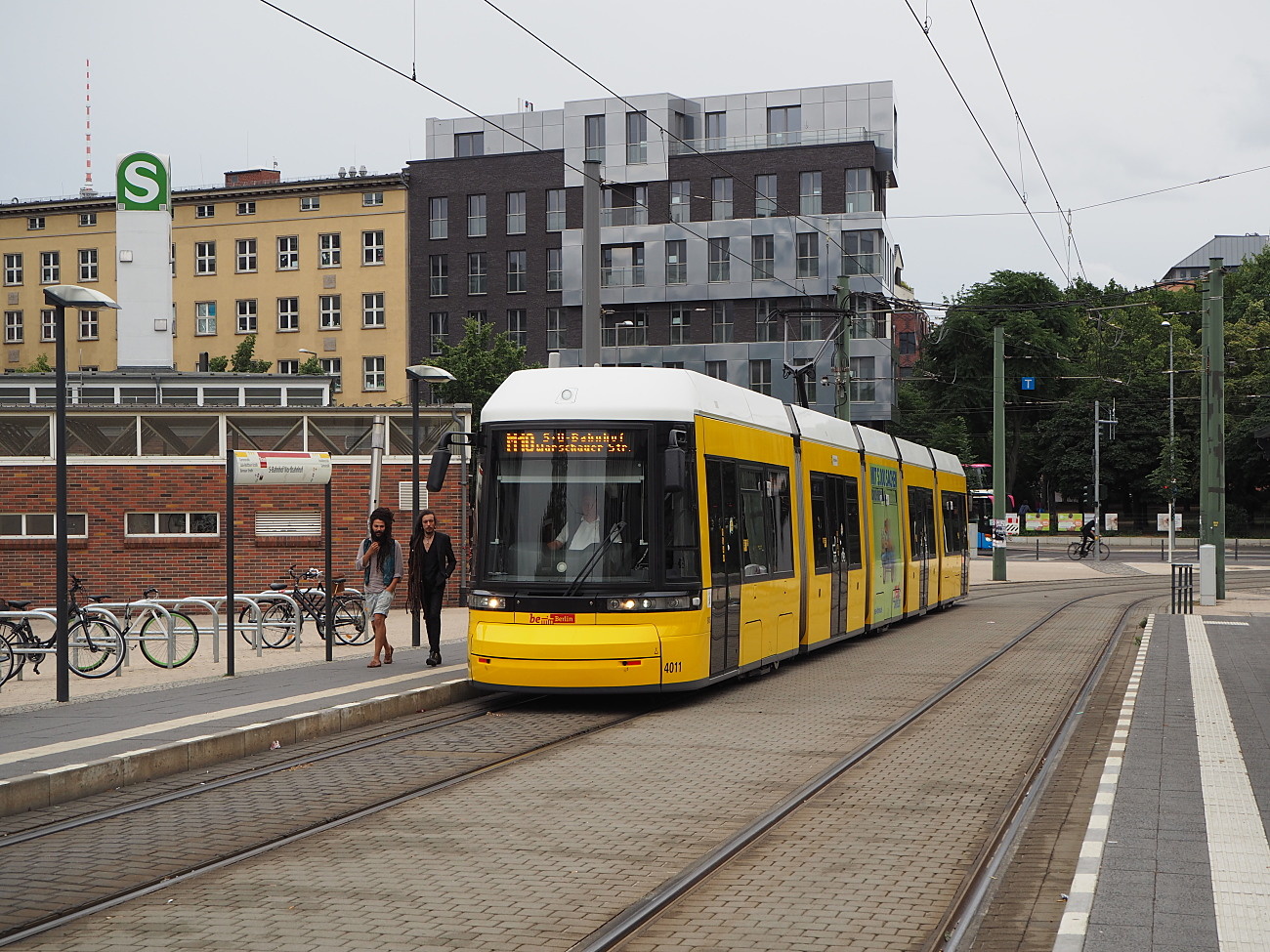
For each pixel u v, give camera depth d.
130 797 9.79
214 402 37.94
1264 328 80.25
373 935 6.30
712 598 14.70
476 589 14.33
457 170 73.62
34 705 13.43
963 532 31.69
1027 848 7.89
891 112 69.56
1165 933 5.92
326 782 10.31
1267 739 11.74
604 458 14.26
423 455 29.03
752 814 9.02
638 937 6.27
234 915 6.68
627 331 71.69
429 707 14.55
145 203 39.75
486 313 73.31
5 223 73.88
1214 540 32.50
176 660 17.98
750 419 16.69
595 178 23.02
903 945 6.11
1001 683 16.55
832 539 19.94
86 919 6.67
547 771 10.73
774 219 69.38
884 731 12.62
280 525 28.58
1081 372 80.19
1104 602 32.44
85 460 28.19
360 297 71.94
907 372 103.38
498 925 6.47
